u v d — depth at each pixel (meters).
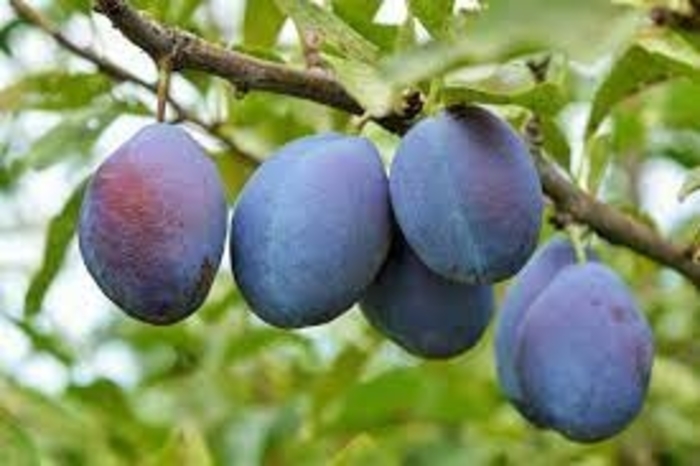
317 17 0.64
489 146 0.64
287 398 0.92
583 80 0.79
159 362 0.97
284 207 0.63
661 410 0.91
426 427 0.92
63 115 0.80
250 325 0.93
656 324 0.93
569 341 0.67
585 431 0.67
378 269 0.65
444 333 0.68
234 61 0.64
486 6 0.55
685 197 0.68
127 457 0.90
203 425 0.91
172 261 0.61
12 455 0.76
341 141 0.65
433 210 0.64
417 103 0.65
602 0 0.54
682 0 0.69
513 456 0.91
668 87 0.92
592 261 0.70
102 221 0.62
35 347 0.91
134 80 0.79
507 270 0.64
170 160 0.62
